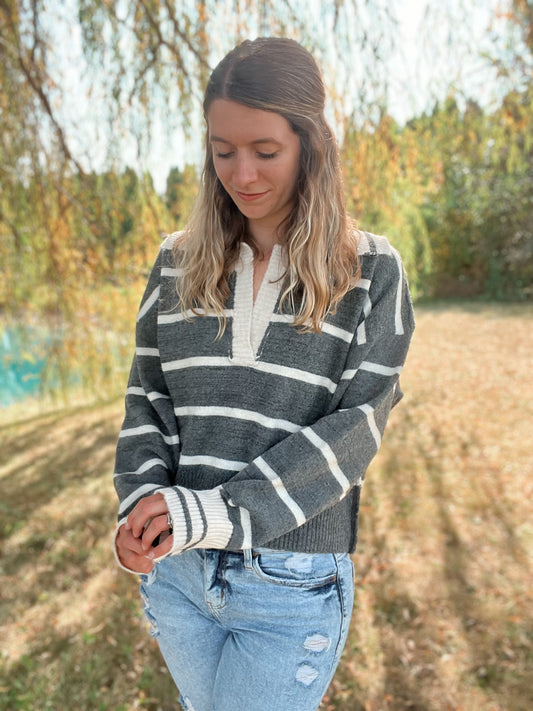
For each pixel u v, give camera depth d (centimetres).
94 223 455
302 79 102
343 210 113
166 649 126
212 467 115
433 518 429
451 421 697
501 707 244
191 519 102
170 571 123
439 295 2069
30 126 406
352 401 112
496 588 329
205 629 121
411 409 766
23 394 841
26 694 254
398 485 500
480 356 1088
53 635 299
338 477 110
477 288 2047
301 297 112
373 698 250
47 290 495
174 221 466
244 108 100
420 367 1026
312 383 113
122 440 128
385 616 307
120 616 313
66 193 432
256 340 114
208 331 118
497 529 406
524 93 408
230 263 117
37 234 464
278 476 106
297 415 113
